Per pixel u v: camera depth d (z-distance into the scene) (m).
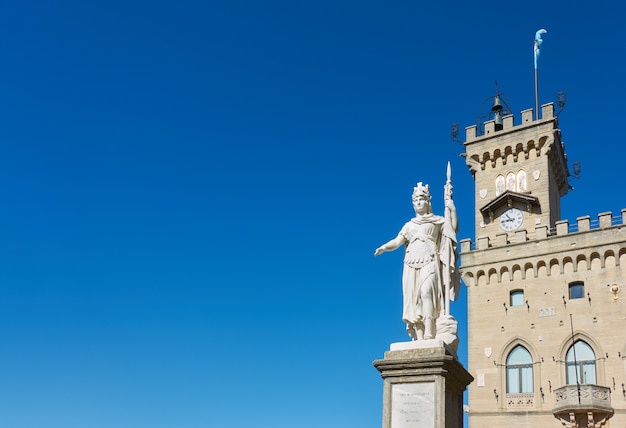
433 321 13.02
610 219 49.94
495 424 49.81
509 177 58.00
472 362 52.47
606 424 45.50
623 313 47.38
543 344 49.91
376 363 12.30
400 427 11.77
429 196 14.05
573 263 50.50
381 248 13.81
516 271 53.03
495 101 61.47
